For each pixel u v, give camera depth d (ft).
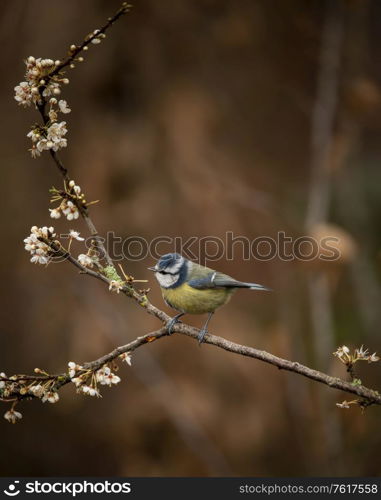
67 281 36.17
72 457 38.78
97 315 35.22
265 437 35.04
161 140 35.86
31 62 17.20
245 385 34.83
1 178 36.11
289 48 40.01
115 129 35.83
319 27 40.24
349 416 35.99
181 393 34.47
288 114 40.60
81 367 16.81
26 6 35.29
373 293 41.42
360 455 35.91
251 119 39.22
